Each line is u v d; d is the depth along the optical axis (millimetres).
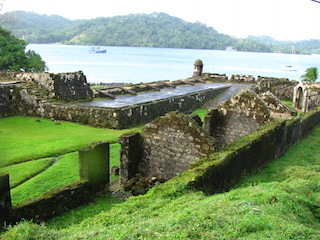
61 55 143875
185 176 7914
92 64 100312
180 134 10953
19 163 12922
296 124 15398
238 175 9922
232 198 7117
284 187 8164
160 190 7492
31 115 22688
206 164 8414
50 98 22703
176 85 35938
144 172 11914
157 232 5156
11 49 38656
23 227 5715
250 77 40469
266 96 16031
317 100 26906
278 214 6246
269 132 12125
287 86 35281
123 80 63562
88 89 24891
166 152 11336
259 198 7109
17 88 22703
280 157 13766
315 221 6602
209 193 7988
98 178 9414
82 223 6492
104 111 20031
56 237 5621
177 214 6051
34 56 43906
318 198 7832
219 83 40344
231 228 5316
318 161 13414
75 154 14344
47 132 18047
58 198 8000
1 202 6586
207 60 150250
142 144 11828
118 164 13500
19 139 16266
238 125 14781
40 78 23344
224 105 15047
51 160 13453
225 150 9719
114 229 5594
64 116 21406
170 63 119438
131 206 6883
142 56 162375
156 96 26469
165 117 11211
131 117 20766
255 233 5207
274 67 118000
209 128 14883
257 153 11289
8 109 22406
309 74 41656
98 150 9258
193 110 28797
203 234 5055
